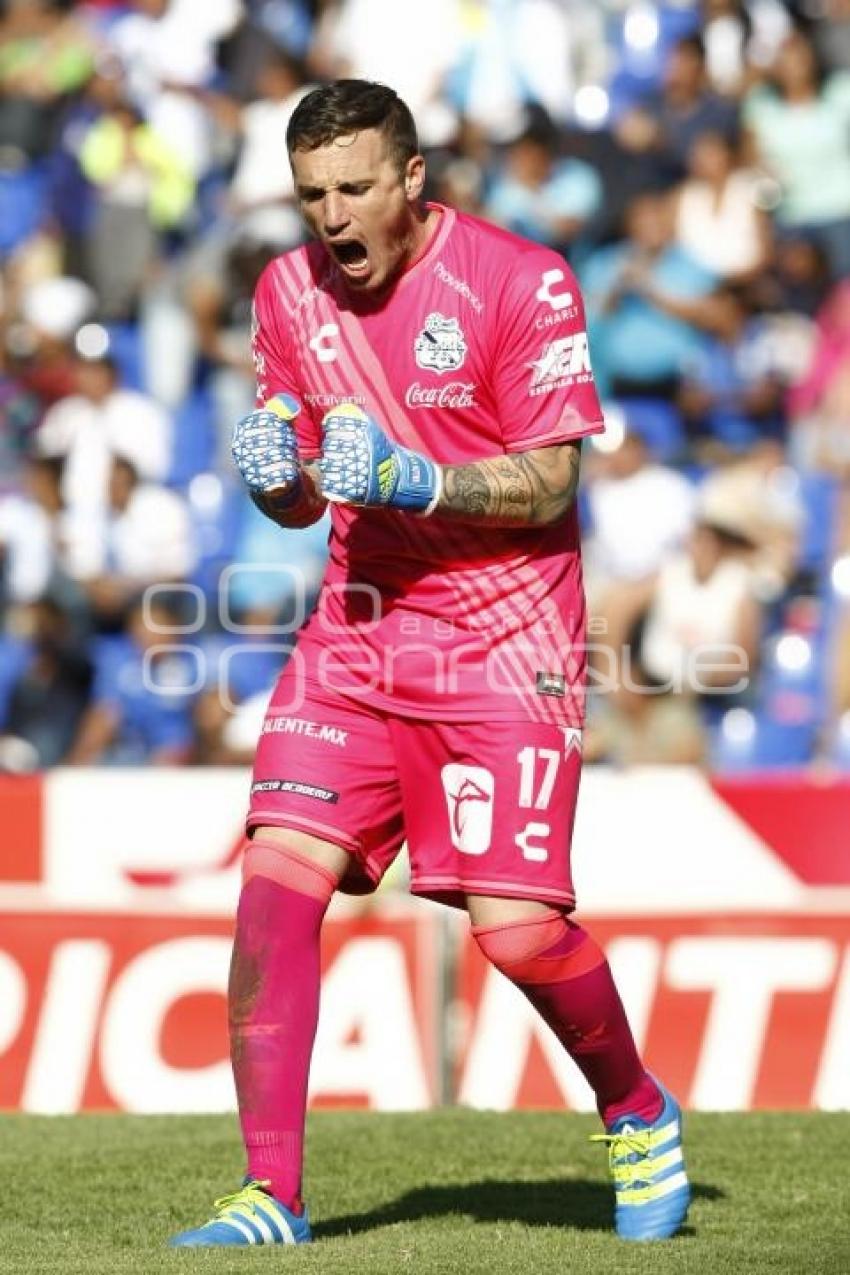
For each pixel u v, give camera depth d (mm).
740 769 30000
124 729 31875
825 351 34062
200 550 32875
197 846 20234
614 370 34062
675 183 35062
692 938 19891
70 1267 11484
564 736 12320
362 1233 12859
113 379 34188
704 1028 19766
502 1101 19719
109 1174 15281
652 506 31641
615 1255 11938
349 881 12828
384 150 11688
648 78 36469
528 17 36344
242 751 30828
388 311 12172
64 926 20047
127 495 33094
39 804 20203
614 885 20031
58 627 32625
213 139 37094
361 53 36500
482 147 35406
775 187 35188
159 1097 19719
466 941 19953
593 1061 12523
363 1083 19688
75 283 36156
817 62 36125
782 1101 19609
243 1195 12250
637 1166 12609
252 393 34594
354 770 12414
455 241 12148
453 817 12359
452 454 12336
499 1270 11328
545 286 12023
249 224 35719
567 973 12250
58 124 37750
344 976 19797
